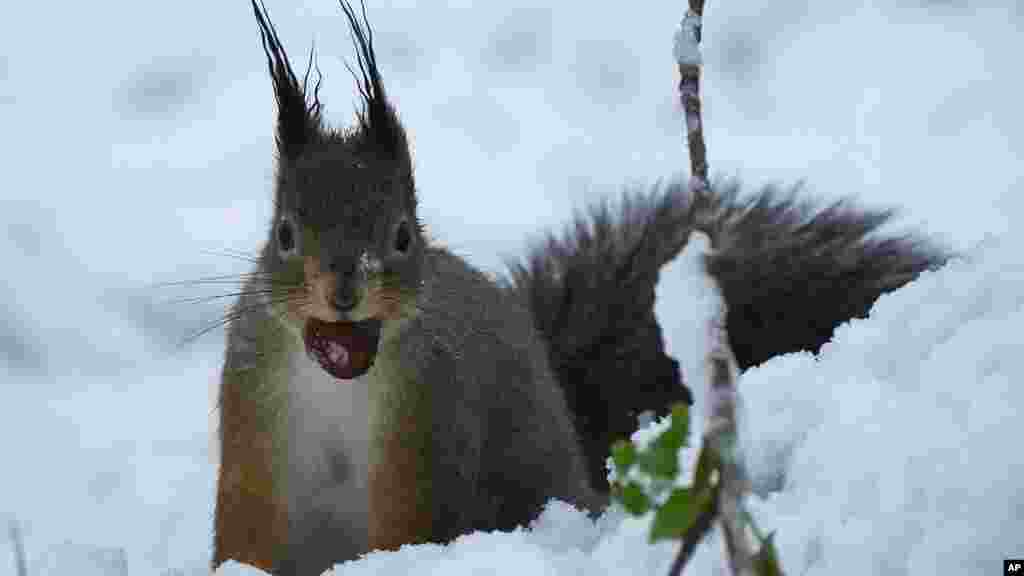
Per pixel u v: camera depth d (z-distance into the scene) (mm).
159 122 17578
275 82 8086
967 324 6371
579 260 11516
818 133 16031
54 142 17141
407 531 8219
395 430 8125
